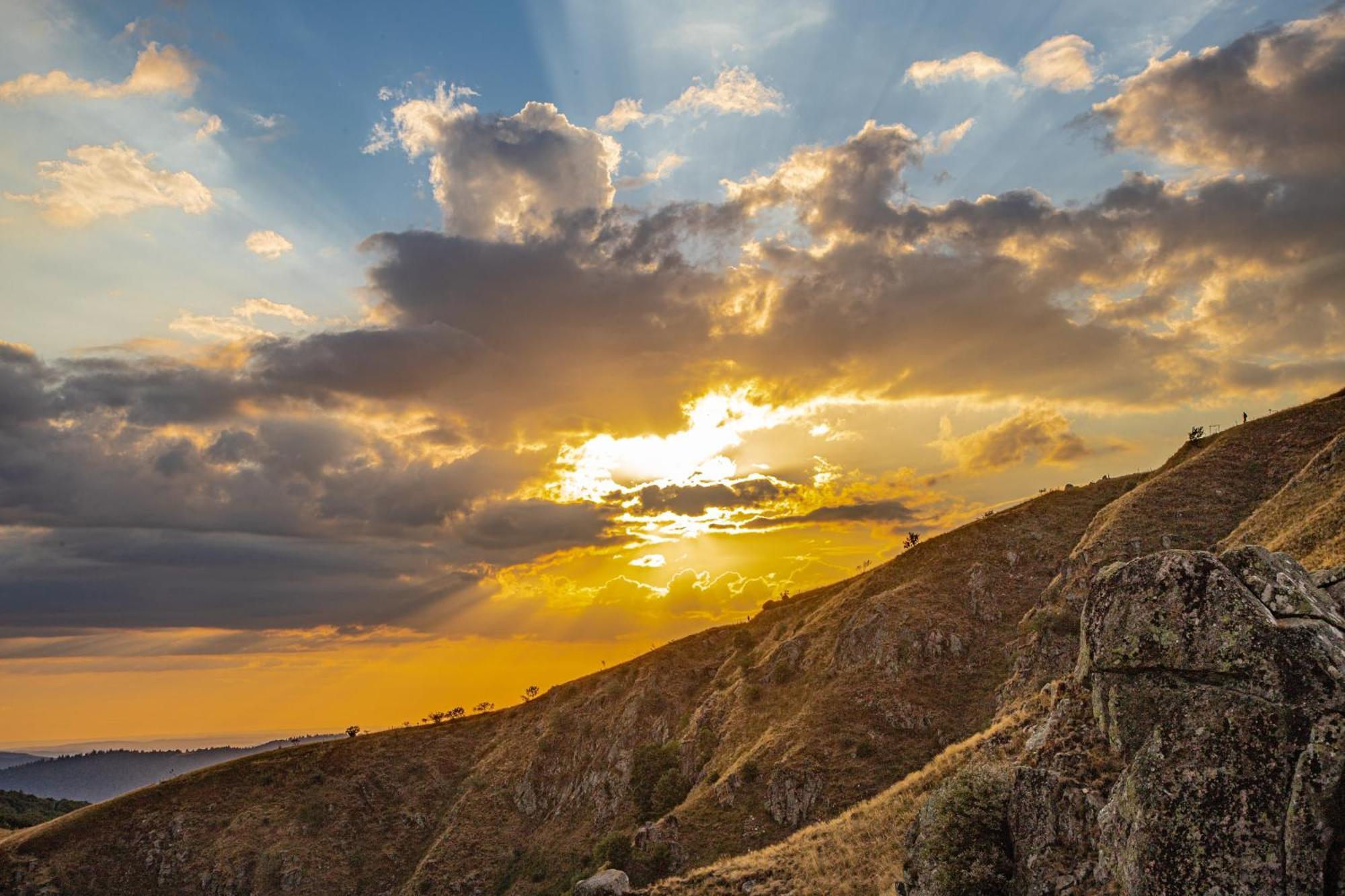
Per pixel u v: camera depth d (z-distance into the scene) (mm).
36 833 151875
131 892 142875
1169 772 16469
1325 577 18969
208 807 162375
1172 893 15406
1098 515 121250
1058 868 18953
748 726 122750
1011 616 114938
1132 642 18859
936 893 21422
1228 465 110375
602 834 134875
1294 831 14570
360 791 171000
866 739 96562
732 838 87500
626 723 158750
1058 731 22141
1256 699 16219
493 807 159250
